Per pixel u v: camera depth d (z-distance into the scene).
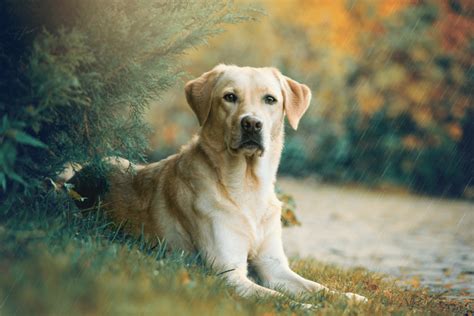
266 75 5.20
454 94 17.20
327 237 10.05
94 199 5.55
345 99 18.48
